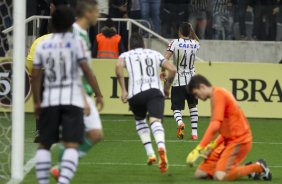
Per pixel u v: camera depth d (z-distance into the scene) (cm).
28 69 2795
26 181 2134
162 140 2214
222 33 4403
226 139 2141
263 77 3828
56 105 1791
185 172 2306
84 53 1795
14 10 2119
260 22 4412
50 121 1806
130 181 2153
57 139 1844
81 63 1794
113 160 2541
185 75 3048
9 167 2320
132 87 2292
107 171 2322
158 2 4306
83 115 1819
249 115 3825
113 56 3856
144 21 4288
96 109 1997
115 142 2978
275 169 2419
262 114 3828
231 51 4403
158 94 2281
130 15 4325
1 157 2475
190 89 2109
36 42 2758
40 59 1819
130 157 2614
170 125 3525
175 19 4338
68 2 3816
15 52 2114
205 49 4397
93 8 1978
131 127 3431
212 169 2162
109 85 3819
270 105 3828
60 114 1805
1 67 2866
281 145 2992
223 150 2153
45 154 1836
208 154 2162
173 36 4328
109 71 3816
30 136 3100
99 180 2169
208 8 4384
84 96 1828
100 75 3816
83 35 1967
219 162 2136
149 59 2314
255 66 3825
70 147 1806
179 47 3036
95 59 3806
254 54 4416
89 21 1988
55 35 1817
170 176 2234
